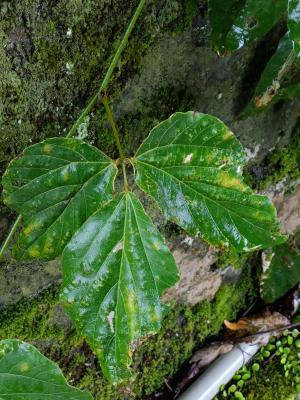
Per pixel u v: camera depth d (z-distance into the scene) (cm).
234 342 80
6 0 47
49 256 48
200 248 72
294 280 82
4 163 53
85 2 50
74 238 45
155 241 46
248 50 62
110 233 45
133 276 46
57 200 47
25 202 47
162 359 76
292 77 59
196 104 63
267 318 82
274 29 62
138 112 59
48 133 54
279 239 48
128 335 46
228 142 46
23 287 60
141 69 57
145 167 47
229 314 82
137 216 46
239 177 47
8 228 56
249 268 81
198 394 76
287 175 77
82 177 47
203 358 79
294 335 82
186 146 46
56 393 45
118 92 56
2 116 51
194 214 47
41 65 51
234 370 78
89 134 57
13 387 44
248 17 51
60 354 66
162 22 55
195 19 57
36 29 49
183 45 58
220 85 63
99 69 54
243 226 47
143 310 46
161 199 47
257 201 47
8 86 50
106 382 71
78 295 45
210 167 47
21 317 61
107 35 53
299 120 73
